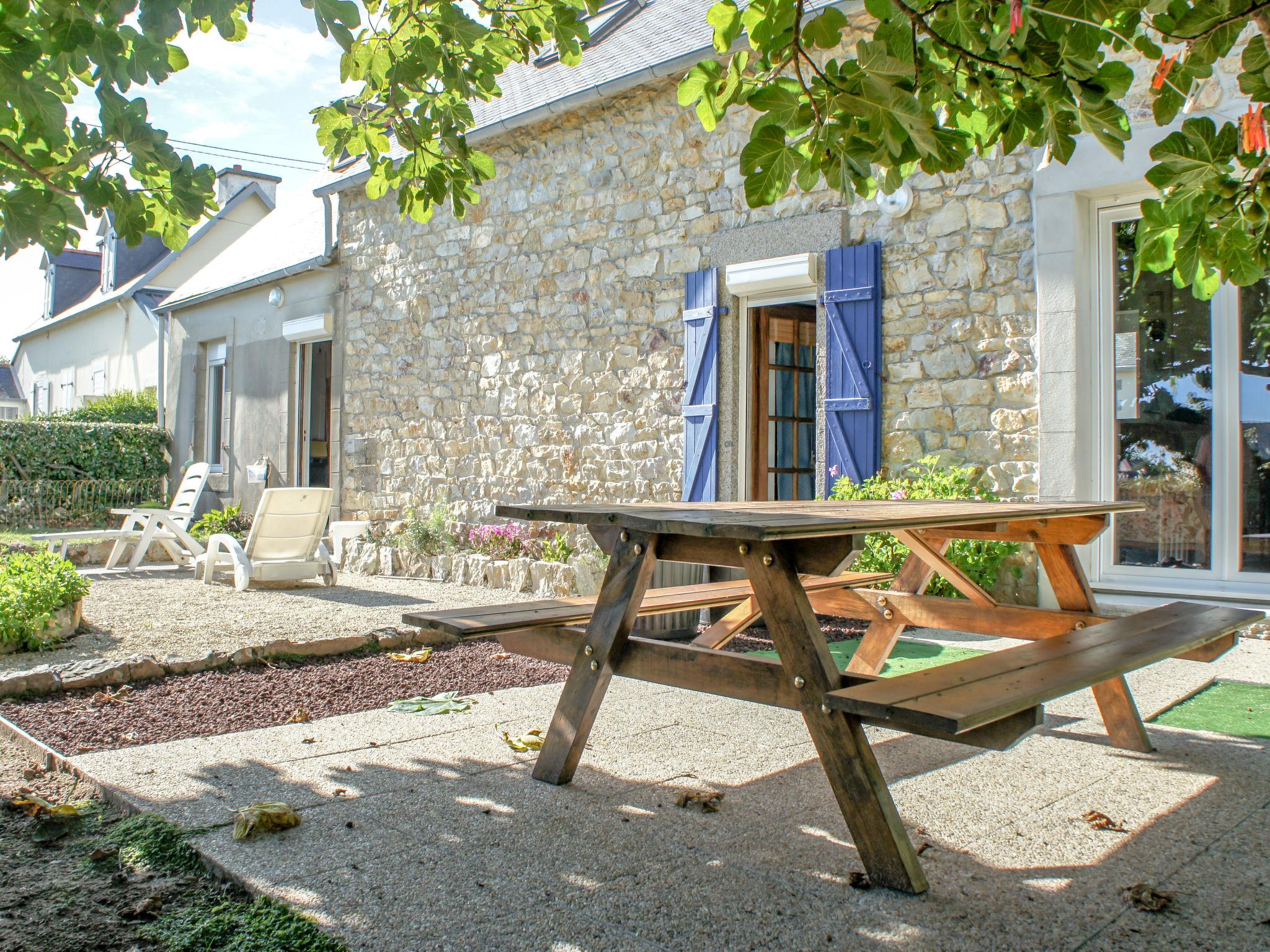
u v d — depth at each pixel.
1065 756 2.98
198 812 2.39
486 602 6.47
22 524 13.20
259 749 3.02
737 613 3.61
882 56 2.07
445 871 2.03
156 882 2.02
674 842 2.21
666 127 7.38
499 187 8.66
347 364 10.23
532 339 8.37
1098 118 2.29
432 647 4.95
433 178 3.44
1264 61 2.15
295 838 2.22
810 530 2.02
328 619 5.59
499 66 3.39
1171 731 3.28
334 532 9.39
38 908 1.89
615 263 7.74
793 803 2.50
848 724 2.05
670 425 7.36
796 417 7.80
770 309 7.57
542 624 2.76
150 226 2.84
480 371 8.83
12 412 25.50
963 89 2.81
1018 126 2.48
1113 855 2.17
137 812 2.44
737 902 1.89
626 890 1.94
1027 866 2.10
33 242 2.48
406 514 9.16
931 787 2.67
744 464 7.12
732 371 7.01
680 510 2.61
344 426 10.26
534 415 8.34
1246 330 5.13
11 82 2.18
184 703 3.65
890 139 2.20
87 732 3.21
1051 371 5.48
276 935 1.74
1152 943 1.73
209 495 12.69
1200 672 4.21
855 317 6.27
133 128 2.46
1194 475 5.29
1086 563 5.59
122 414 16.59
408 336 9.55
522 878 2.00
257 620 5.49
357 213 10.14
